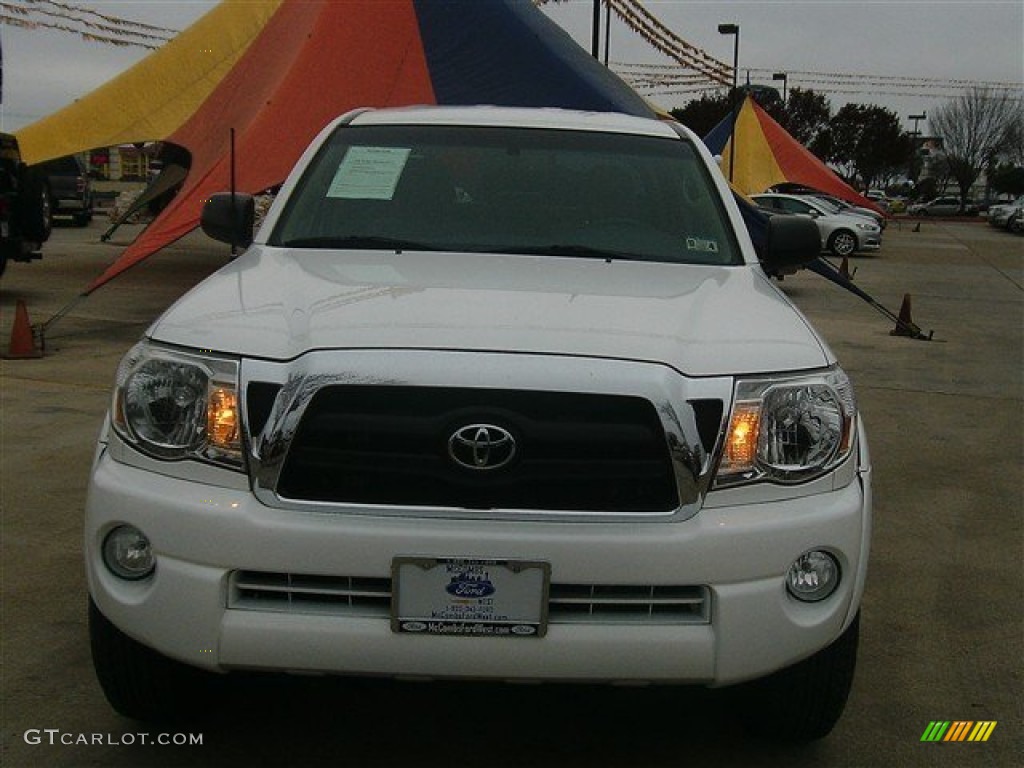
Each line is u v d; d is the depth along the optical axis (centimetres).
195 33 1498
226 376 262
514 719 328
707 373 264
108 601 267
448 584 249
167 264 1830
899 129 7181
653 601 255
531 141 418
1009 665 375
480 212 382
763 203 2689
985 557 488
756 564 256
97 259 1881
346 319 273
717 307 306
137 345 285
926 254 2866
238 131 1166
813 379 274
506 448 252
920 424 773
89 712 325
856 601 275
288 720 324
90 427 675
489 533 249
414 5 1167
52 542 467
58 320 1121
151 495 260
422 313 277
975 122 7681
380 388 254
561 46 1165
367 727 321
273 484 255
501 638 251
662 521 254
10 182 1268
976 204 7131
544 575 249
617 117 455
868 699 348
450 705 336
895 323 1264
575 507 254
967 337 1266
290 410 254
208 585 253
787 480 265
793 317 310
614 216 386
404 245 365
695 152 427
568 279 327
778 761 308
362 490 254
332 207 385
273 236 374
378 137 419
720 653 255
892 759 311
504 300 293
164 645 260
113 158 4878
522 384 253
